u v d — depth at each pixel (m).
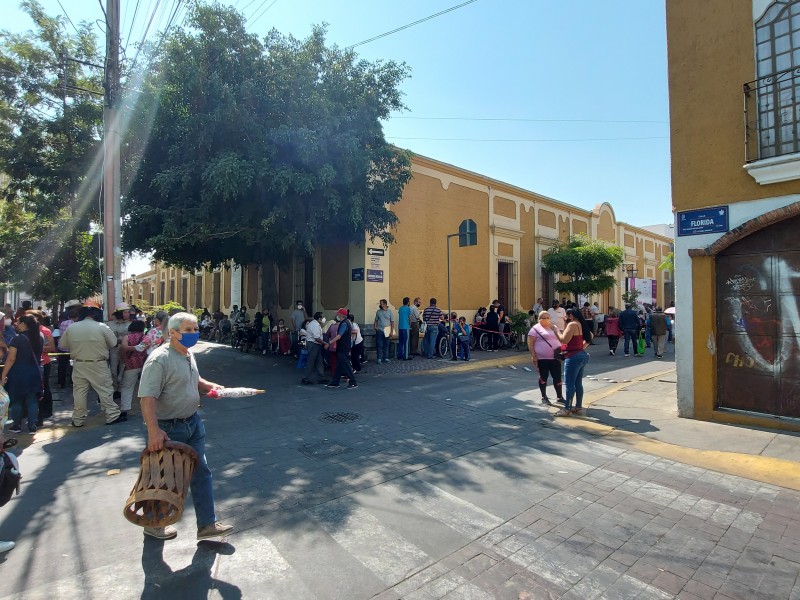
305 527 3.81
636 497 4.44
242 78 10.06
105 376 6.95
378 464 5.22
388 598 2.93
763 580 3.15
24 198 14.63
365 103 10.84
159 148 11.16
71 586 3.03
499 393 9.00
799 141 5.97
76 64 13.47
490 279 17.44
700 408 6.84
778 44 6.16
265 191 10.14
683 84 6.98
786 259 6.21
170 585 3.04
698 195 6.84
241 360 13.78
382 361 12.91
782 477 4.86
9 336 6.81
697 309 6.87
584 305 19.66
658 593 3.01
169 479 3.12
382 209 11.94
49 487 4.64
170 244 11.20
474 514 4.06
